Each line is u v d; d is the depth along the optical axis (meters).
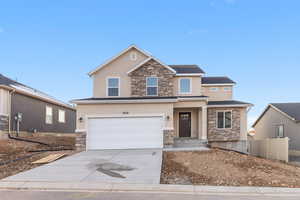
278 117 26.00
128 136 16.81
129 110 16.98
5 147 16.52
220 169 10.43
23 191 7.41
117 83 20.12
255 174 9.84
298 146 22.56
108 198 6.72
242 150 20.44
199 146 18.12
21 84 25.95
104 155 13.77
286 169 11.61
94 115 16.89
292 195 7.36
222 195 7.23
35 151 16.03
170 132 16.78
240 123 20.69
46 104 25.86
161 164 11.20
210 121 20.61
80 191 7.43
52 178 8.78
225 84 22.80
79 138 16.72
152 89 19.84
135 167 10.59
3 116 19.42
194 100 18.19
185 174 9.70
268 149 19.67
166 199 6.70
